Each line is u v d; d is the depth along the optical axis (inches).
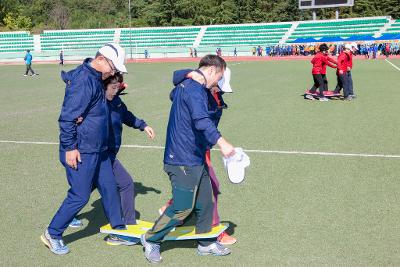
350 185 245.3
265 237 182.9
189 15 3139.8
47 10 3528.5
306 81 893.2
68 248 173.9
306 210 210.5
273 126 416.8
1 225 198.1
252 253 169.8
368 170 272.7
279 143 345.4
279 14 3208.7
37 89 823.1
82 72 159.9
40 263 164.1
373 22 2380.7
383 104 554.6
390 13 3093.0
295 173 267.6
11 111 540.7
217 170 278.4
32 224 199.2
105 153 172.1
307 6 2145.7
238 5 3181.6
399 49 2134.6
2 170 283.1
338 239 180.2
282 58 2089.1
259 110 516.4
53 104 604.1
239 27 2498.8
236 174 145.4
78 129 162.7
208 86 155.3
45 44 2514.8
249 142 350.0
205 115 147.9
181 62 1895.9
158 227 161.0
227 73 167.5
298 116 472.7
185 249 175.0
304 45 2263.8
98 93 161.9
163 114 495.8
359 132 385.4
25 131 411.8
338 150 321.7
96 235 188.7
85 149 164.1
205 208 164.9
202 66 154.6
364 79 908.6
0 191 242.7
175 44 2532.0
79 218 207.5
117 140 181.6
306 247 173.8
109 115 177.0
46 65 1854.1
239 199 225.9
